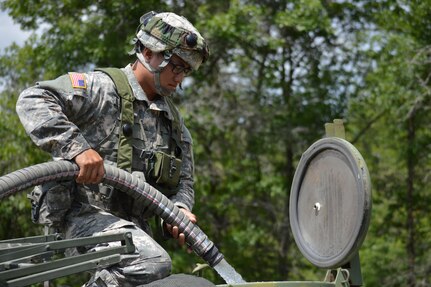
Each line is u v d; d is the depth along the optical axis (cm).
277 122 2842
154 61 717
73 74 702
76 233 689
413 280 2972
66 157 665
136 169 716
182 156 758
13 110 2392
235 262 2931
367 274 3142
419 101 2738
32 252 602
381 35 2822
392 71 2738
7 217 2219
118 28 2567
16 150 2273
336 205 741
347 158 723
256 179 3003
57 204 692
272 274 2967
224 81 2841
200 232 721
